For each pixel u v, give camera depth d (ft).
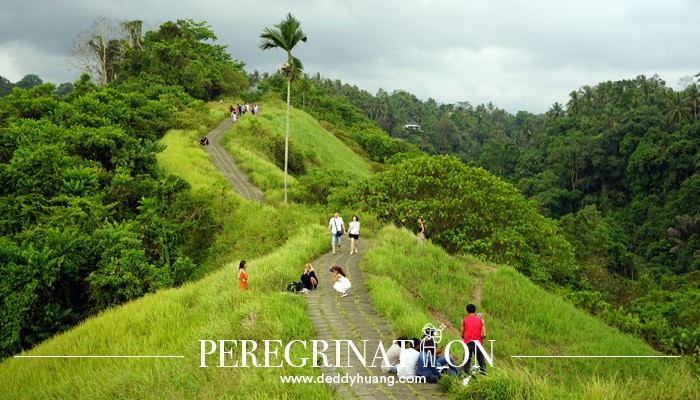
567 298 68.95
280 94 286.46
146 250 71.56
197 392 26.89
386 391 25.76
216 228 90.68
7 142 96.27
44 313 55.47
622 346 47.37
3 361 46.60
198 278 73.10
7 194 79.82
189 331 39.17
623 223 245.65
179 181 91.81
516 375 24.27
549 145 348.38
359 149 243.19
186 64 223.10
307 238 68.03
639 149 258.37
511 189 94.94
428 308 48.06
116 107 125.49
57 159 84.99
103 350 39.32
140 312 46.70
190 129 158.10
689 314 60.70
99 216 75.72
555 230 102.58
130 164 95.81
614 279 124.98
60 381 34.12
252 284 47.32
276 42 94.84
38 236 61.98
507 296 54.95
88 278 58.39
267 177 126.00
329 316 39.06
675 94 311.68
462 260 67.62
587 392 22.56
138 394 28.40
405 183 87.15
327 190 112.88
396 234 72.02
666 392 24.11
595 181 291.17
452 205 80.94
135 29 268.00
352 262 58.59
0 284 53.36
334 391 25.52
